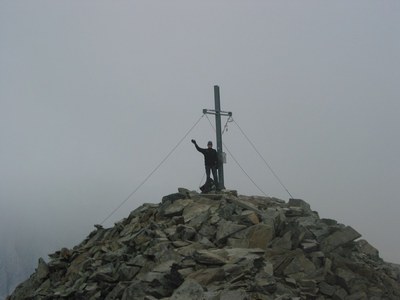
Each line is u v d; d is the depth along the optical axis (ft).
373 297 47.47
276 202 76.02
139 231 62.49
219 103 83.05
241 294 34.53
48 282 64.39
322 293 45.98
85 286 51.78
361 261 57.93
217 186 75.97
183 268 43.47
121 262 53.83
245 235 52.26
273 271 45.85
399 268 67.87
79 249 69.92
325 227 57.67
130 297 41.91
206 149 76.43
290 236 51.72
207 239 53.93
